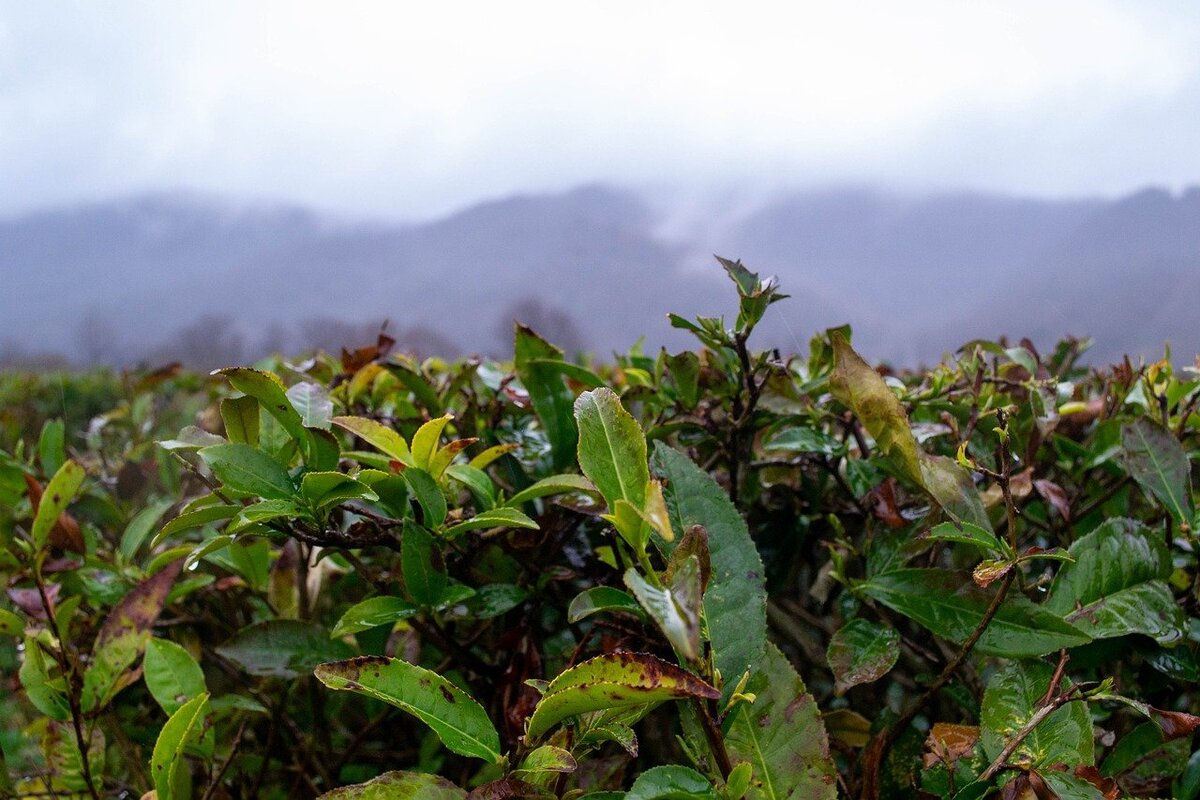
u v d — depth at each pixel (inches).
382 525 51.0
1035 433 61.3
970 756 43.0
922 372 103.9
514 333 61.1
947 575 47.4
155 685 55.1
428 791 36.4
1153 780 46.3
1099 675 57.4
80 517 91.2
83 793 57.9
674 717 65.4
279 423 51.8
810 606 77.9
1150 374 65.4
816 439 59.7
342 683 36.9
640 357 80.3
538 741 37.2
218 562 69.5
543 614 66.6
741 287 54.4
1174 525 60.9
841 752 52.4
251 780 77.3
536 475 65.0
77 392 217.9
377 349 75.1
